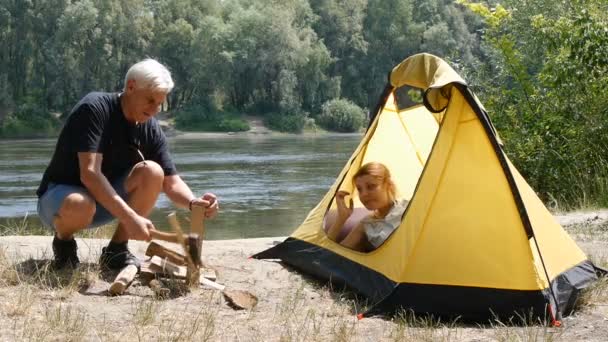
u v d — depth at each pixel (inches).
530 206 197.3
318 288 206.4
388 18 3299.7
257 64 2942.9
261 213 690.8
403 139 250.4
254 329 166.7
